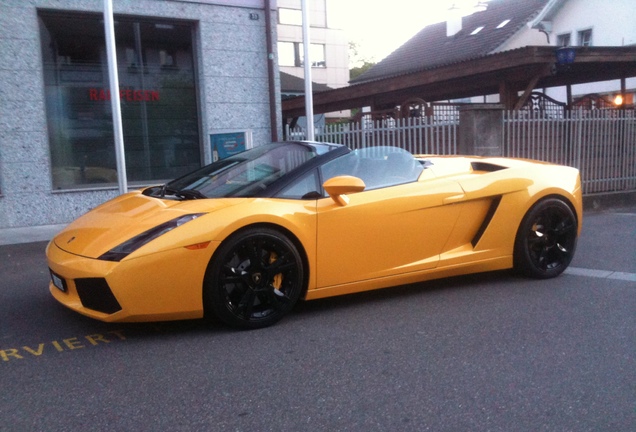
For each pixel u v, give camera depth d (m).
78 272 3.71
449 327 4.14
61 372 3.43
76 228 4.26
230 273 3.95
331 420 2.85
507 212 5.07
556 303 4.67
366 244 4.45
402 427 2.78
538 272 5.31
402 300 4.79
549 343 3.82
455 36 27.58
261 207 4.03
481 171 5.21
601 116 10.60
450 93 14.67
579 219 5.49
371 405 3.00
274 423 2.82
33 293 5.21
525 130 9.76
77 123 9.52
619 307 4.56
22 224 8.98
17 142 8.87
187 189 4.52
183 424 2.82
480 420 2.85
